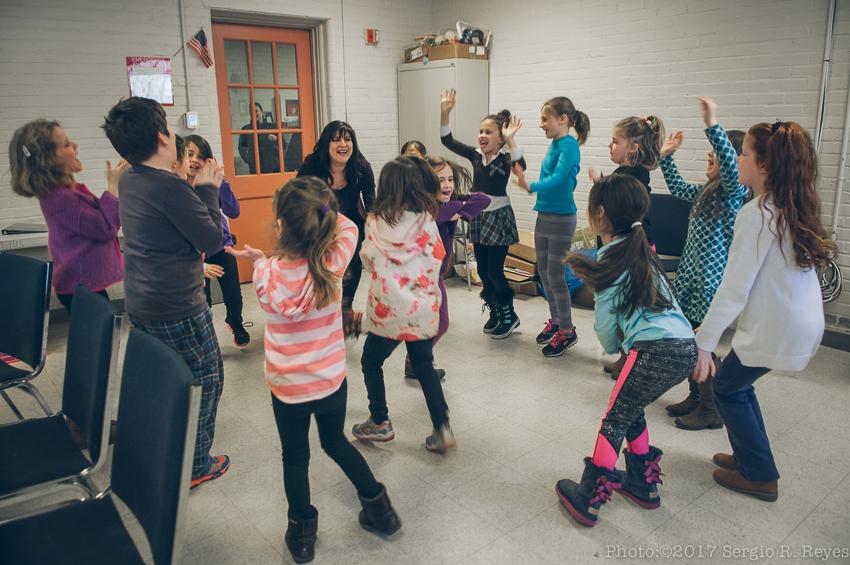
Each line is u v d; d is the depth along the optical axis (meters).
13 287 2.01
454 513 1.90
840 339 3.32
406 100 5.51
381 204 1.96
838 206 3.32
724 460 2.13
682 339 1.72
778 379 2.90
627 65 4.26
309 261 1.51
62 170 2.18
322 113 5.29
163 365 1.18
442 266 2.34
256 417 2.59
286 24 4.96
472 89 5.18
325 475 2.13
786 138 1.63
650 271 1.73
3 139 3.77
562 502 1.92
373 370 2.22
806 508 1.91
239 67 4.84
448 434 2.08
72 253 2.26
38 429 1.68
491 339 3.54
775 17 3.45
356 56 5.25
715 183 2.29
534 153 5.07
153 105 1.71
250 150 5.00
